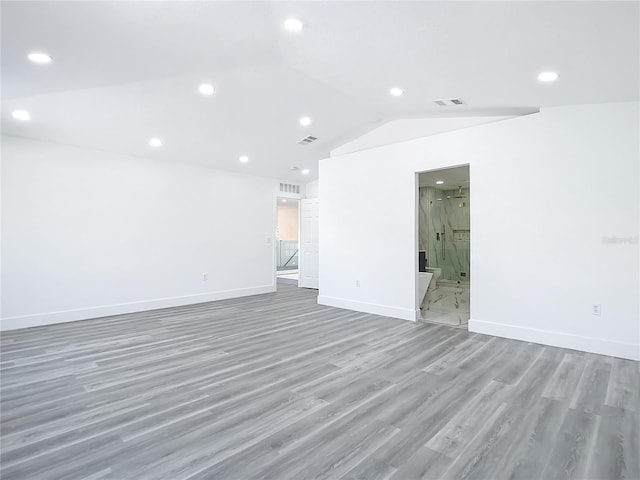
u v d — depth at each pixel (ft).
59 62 9.19
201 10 7.60
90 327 14.60
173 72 11.00
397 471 5.58
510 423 7.03
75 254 15.79
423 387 8.72
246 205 22.81
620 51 7.51
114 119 13.89
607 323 10.96
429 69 9.89
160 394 8.36
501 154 13.01
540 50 7.89
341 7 7.34
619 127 10.83
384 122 16.69
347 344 12.25
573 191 11.53
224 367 10.11
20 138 14.42
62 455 6.00
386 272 16.60
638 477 5.45
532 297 12.32
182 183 19.62
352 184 17.95
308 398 8.15
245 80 12.21
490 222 13.24
